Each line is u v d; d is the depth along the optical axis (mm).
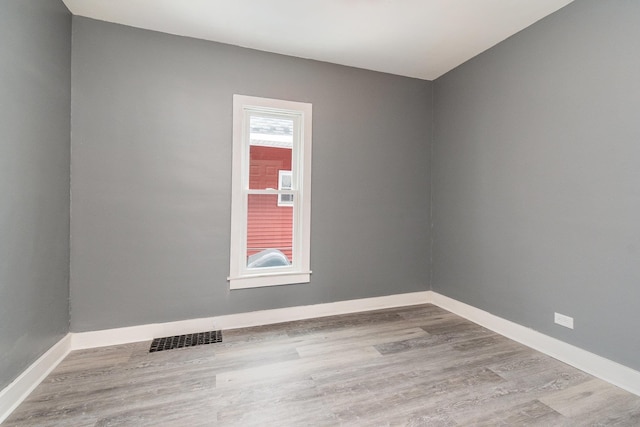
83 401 1653
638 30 1736
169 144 2490
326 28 2422
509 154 2529
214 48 2607
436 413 1566
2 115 1513
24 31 1678
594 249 1953
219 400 1669
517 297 2461
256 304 2766
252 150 2832
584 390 1776
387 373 1946
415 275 3383
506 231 2557
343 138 3055
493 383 1841
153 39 2441
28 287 1737
